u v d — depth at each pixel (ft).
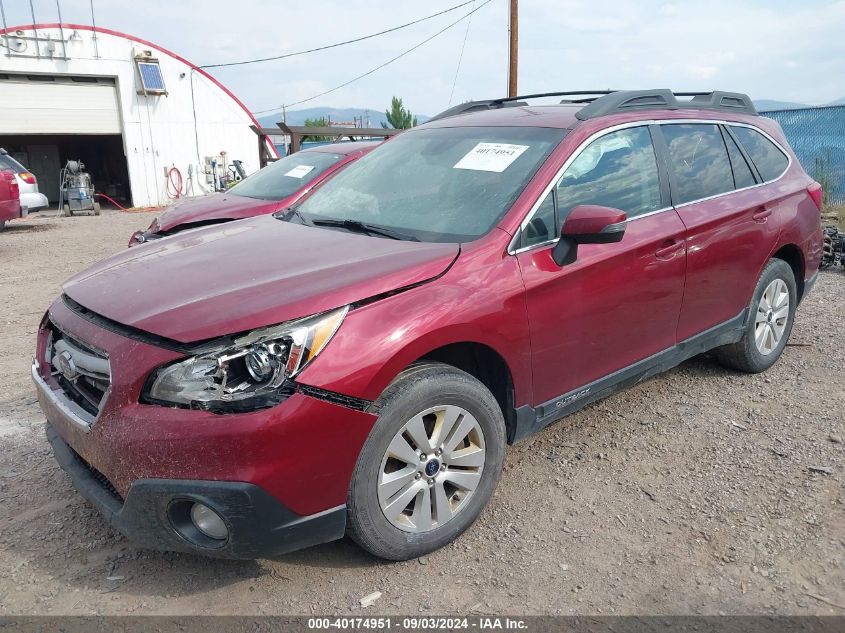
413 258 9.55
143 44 76.84
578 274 10.73
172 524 8.16
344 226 11.67
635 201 12.12
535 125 12.25
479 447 9.82
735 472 11.73
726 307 14.11
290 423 7.87
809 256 16.29
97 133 76.69
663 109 13.61
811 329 19.40
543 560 9.53
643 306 11.98
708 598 8.75
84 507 10.94
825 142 43.11
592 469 11.93
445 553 9.71
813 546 9.70
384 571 9.32
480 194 11.03
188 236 12.34
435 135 13.48
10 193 41.93
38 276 30.63
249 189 26.25
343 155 26.25
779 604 8.62
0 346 19.27
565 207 10.96
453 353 10.21
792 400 14.57
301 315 8.20
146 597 8.84
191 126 81.97
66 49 72.54
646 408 14.30
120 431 8.01
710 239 13.15
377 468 8.75
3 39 69.05
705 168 13.80
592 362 11.43
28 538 10.11
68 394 9.43
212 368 7.88
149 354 8.11
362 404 8.42
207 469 7.73
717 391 15.08
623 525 10.30
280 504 8.02
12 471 12.06
